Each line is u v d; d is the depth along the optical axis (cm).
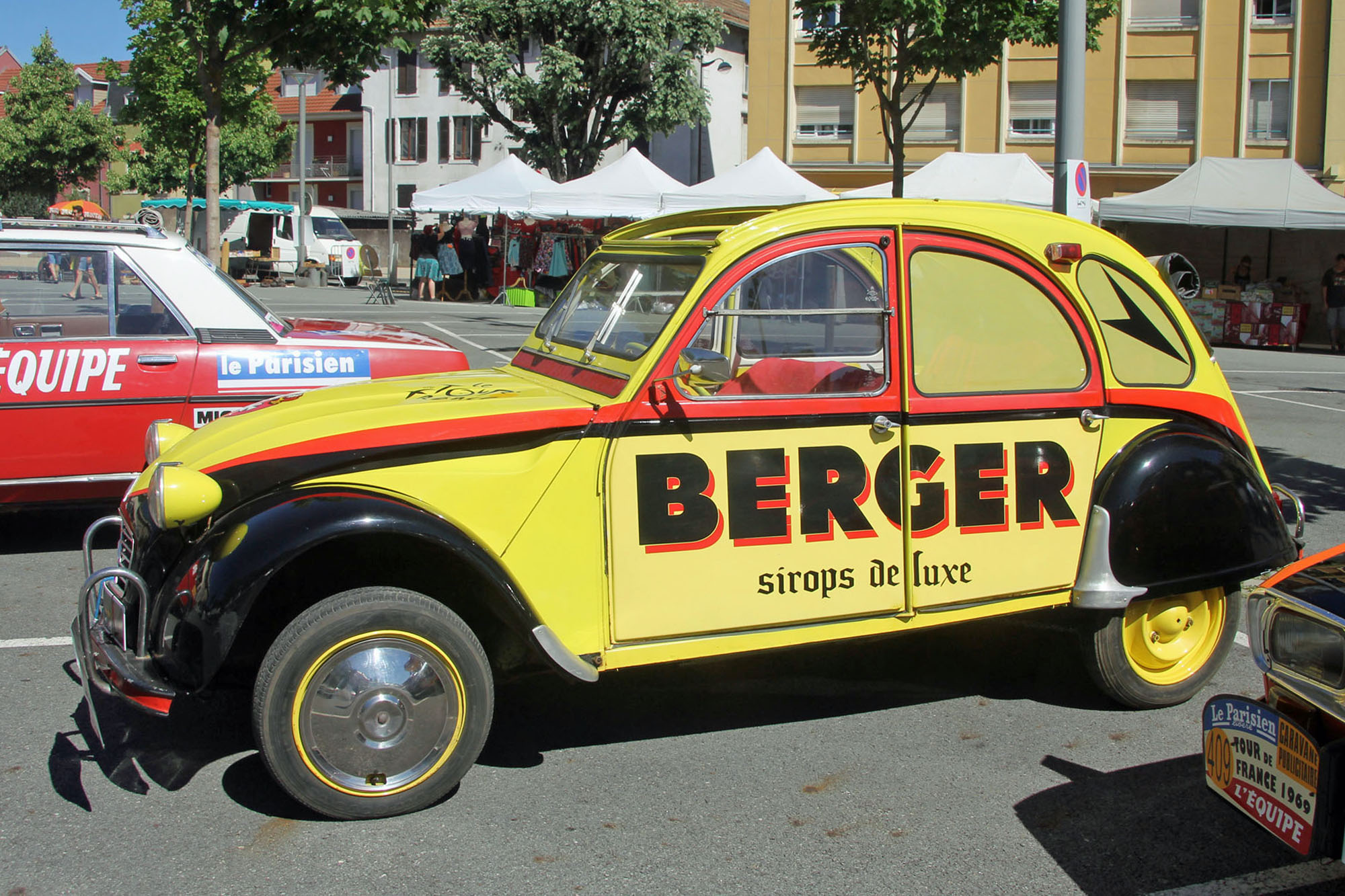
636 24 3394
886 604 397
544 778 393
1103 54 3219
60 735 420
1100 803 378
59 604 570
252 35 1238
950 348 400
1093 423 417
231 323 647
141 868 331
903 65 1816
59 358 611
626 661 373
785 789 387
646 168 2586
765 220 382
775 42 3509
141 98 3400
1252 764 298
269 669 340
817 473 385
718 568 378
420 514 348
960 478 402
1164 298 434
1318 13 3036
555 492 363
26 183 4703
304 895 318
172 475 347
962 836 355
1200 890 326
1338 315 2270
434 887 323
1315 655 283
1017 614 425
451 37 3516
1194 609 457
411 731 356
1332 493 891
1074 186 908
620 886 325
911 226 395
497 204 2562
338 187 5841
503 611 357
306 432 365
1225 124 3152
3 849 341
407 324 2025
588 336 426
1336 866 339
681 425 371
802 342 393
